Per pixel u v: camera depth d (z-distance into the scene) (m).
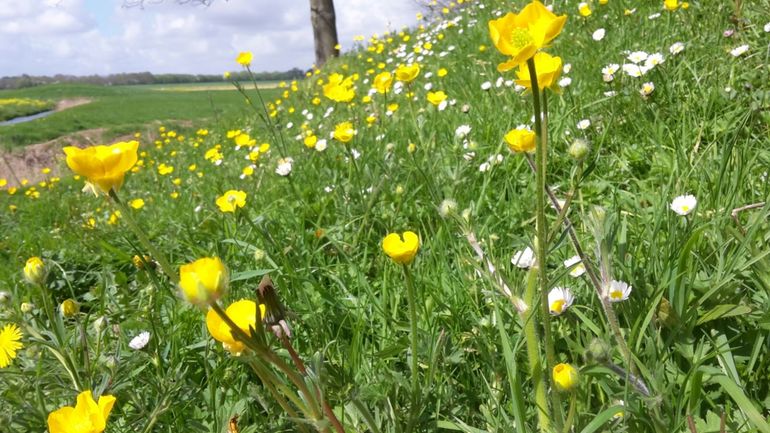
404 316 0.61
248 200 1.07
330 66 3.40
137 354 0.53
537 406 0.35
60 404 0.52
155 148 3.45
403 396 0.45
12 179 5.59
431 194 0.81
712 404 0.36
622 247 0.48
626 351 0.36
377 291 0.68
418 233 0.79
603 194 0.78
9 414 0.45
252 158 1.30
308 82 3.24
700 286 0.46
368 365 0.51
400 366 0.53
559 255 0.60
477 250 0.40
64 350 0.48
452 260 0.69
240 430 0.46
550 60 0.33
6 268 1.17
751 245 0.46
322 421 0.30
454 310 0.54
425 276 0.64
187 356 0.60
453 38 2.25
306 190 1.02
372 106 1.55
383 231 0.84
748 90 0.85
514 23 0.27
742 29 1.04
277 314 0.35
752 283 0.48
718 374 0.35
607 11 1.53
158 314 0.70
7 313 0.50
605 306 0.37
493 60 1.59
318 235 0.80
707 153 0.73
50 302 0.49
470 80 1.50
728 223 0.54
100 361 0.56
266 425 0.47
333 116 1.68
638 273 0.49
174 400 0.51
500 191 0.85
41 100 14.81
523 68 0.33
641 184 0.74
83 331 0.49
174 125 6.70
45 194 2.68
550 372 0.32
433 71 1.88
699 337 0.44
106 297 0.84
